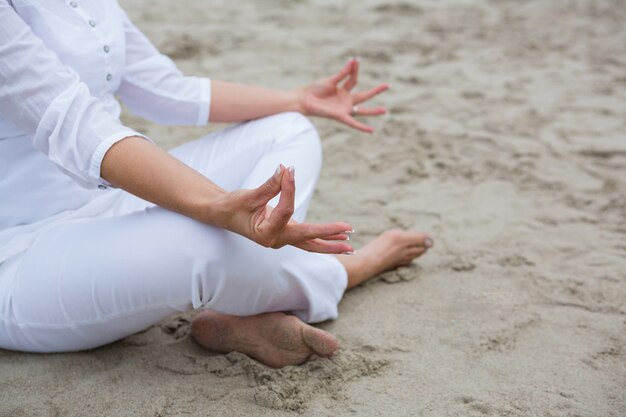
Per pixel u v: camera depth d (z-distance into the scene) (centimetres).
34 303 176
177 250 167
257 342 188
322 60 477
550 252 253
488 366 190
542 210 286
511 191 303
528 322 210
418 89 429
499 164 329
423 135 362
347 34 540
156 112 221
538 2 645
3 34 162
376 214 284
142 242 168
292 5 625
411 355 194
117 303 173
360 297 223
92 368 188
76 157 164
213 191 164
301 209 202
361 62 476
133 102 220
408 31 552
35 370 186
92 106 168
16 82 162
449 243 259
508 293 226
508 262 246
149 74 216
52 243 175
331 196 300
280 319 186
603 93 425
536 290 228
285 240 159
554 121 382
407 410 172
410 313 214
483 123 378
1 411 171
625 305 220
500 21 584
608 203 293
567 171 323
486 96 418
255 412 171
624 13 607
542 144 352
